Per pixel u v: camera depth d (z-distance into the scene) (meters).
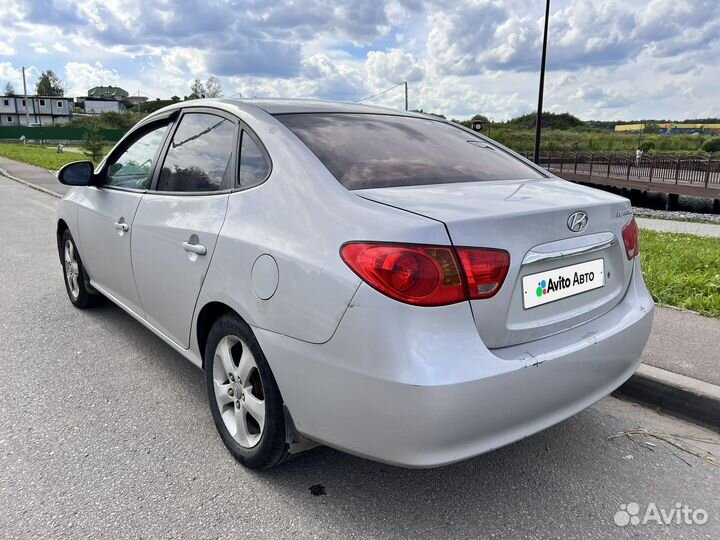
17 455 2.79
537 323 2.26
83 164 4.04
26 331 4.45
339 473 2.69
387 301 1.97
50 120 105.62
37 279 5.96
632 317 2.65
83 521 2.33
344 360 2.06
